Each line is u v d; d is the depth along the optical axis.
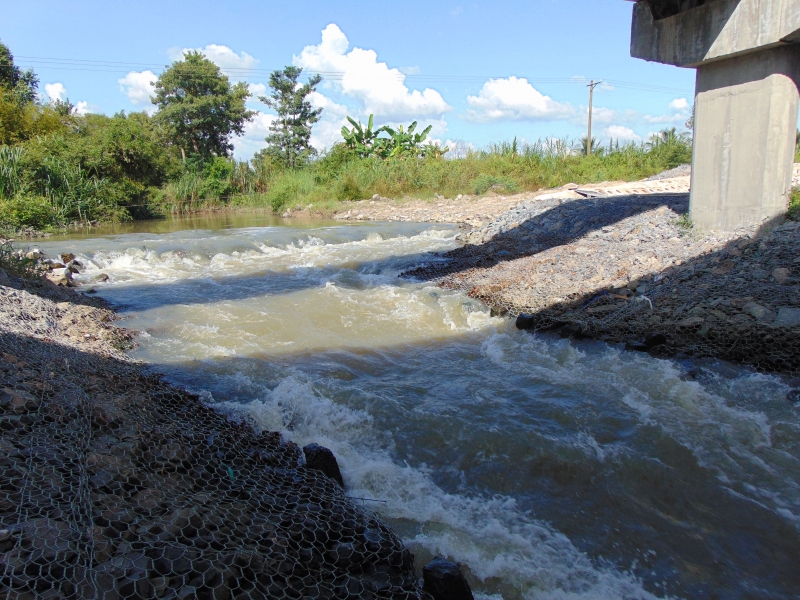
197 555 2.91
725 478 4.52
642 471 4.62
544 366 6.88
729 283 7.96
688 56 9.86
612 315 8.08
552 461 4.77
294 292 10.62
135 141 29.08
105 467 3.70
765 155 9.11
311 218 26.39
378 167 31.22
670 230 10.95
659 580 3.49
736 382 6.03
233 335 8.10
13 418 4.02
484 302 9.52
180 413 5.23
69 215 22.92
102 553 2.77
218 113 42.88
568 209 15.52
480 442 5.07
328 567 3.18
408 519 4.04
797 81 8.88
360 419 5.49
